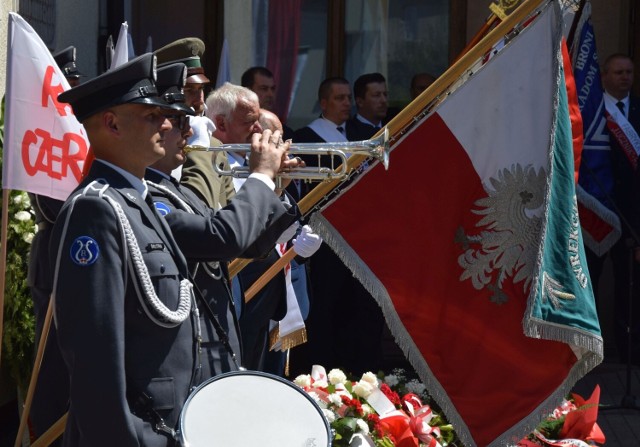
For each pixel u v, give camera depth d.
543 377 7.73
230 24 15.79
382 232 7.88
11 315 9.53
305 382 8.00
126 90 5.66
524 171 7.78
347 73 16.03
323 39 16.00
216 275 6.35
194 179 8.04
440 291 7.84
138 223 5.58
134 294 5.48
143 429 5.38
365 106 13.84
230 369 6.06
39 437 7.00
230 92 9.20
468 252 7.84
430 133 7.88
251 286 8.90
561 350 7.71
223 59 12.98
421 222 7.87
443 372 7.81
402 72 16.00
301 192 12.66
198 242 5.95
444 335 7.83
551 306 7.46
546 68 7.78
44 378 7.11
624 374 14.50
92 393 5.20
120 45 8.39
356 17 15.97
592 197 14.26
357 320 13.24
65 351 5.31
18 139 7.10
